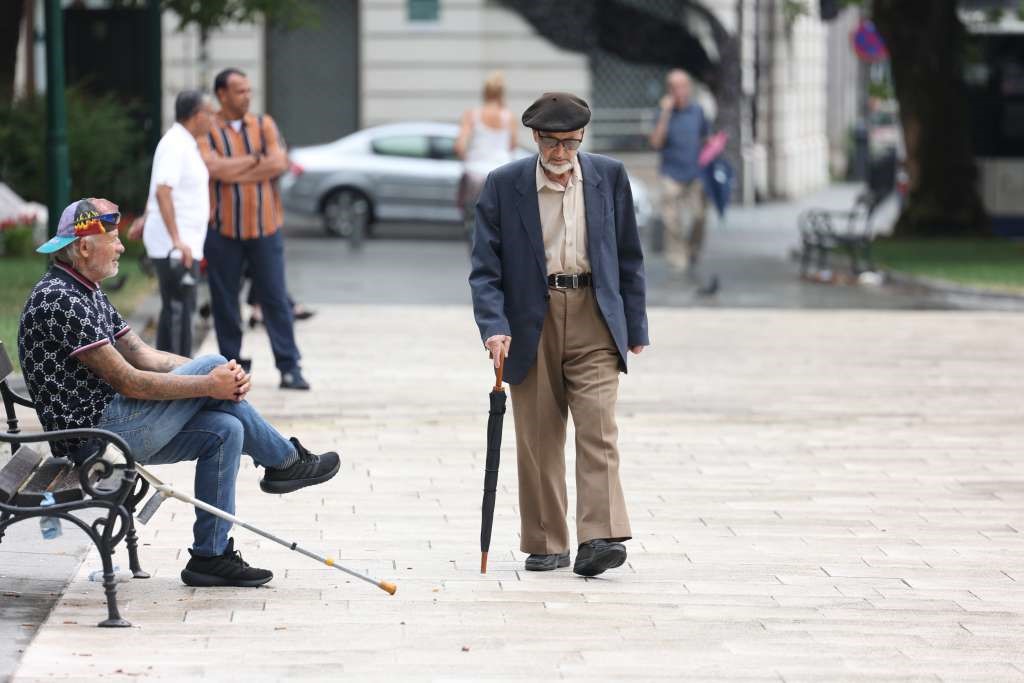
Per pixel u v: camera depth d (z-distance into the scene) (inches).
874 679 608.1
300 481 737.0
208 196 1216.2
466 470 982.4
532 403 756.6
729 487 948.6
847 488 949.8
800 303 1936.5
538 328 746.8
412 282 2094.0
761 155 3929.6
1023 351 1535.4
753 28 3784.5
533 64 3398.1
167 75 3245.6
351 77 3403.1
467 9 3339.1
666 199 2106.3
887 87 2960.1
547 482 758.5
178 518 852.6
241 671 605.3
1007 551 807.7
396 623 671.8
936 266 2265.0
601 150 3511.3
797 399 1259.8
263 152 1237.1
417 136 2859.3
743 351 1518.2
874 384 1334.9
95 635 645.9
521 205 746.8
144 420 696.4
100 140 2214.6
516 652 634.2
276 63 3390.7
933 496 930.7
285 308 1256.2
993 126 2849.4
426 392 1259.8
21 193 2208.4
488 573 754.2
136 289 1745.8
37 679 590.6
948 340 1606.8
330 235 2859.3
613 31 3440.0
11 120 2201.0
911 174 2864.2
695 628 669.9
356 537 819.4
